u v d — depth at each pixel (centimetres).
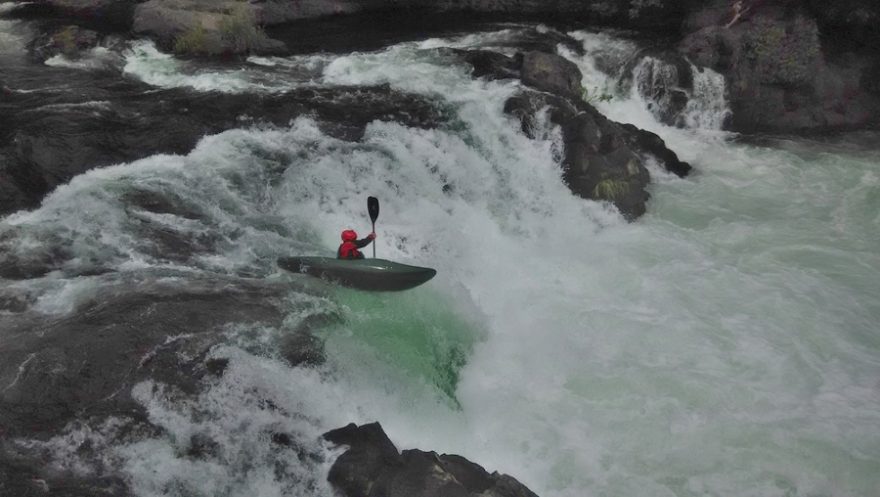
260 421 711
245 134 1216
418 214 1157
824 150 1473
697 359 890
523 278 1054
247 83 1442
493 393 844
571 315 970
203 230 1002
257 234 1017
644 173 1316
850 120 1589
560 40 1839
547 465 753
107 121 1200
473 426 799
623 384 851
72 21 1830
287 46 1762
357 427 705
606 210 1213
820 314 973
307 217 1081
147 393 717
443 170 1239
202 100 1311
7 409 686
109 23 1825
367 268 885
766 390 841
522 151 1295
